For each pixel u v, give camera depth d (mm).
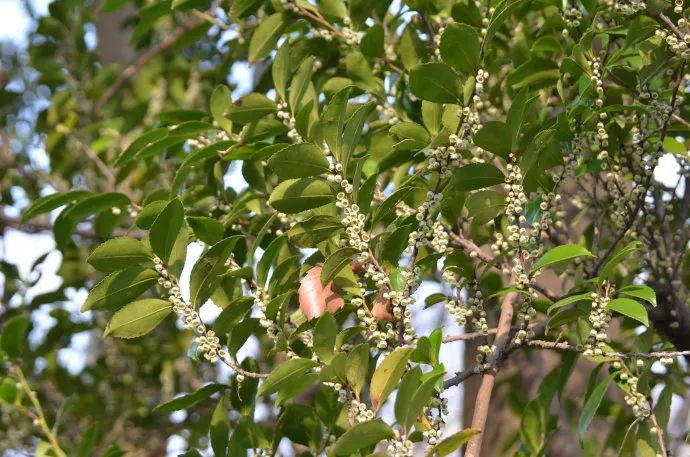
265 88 3289
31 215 2908
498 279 3383
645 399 2512
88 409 4793
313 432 2811
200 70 5344
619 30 2512
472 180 2262
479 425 2357
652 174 2531
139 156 2979
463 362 4660
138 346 4906
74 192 2883
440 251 2246
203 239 2592
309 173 2209
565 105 2510
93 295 2271
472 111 2264
